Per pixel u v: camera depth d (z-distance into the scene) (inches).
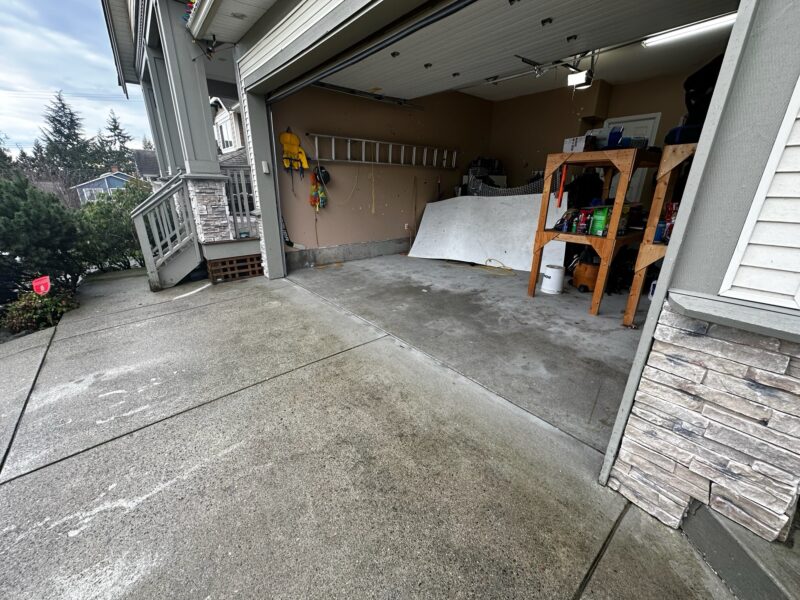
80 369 100.6
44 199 171.9
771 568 40.9
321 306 150.4
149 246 170.1
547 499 58.1
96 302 158.4
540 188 211.3
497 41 132.1
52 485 61.6
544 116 248.4
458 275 199.8
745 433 44.1
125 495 59.4
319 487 60.7
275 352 109.7
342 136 208.2
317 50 109.1
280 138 185.9
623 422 55.4
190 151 167.9
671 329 47.6
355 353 108.8
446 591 45.1
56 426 76.9
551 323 130.0
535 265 156.2
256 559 48.9
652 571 46.9
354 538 51.8
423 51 141.3
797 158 34.7
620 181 121.6
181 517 55.3
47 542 51.4
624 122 225.0
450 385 91.4
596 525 53.4
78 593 44.8
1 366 102.7
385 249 252.4
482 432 74.1
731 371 43.9
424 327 127.6
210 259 182.1
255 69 147.8
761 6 33.5
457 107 258.1
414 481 61.9
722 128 38.3
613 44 137.4
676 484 51.4
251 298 161.6
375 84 188.1
